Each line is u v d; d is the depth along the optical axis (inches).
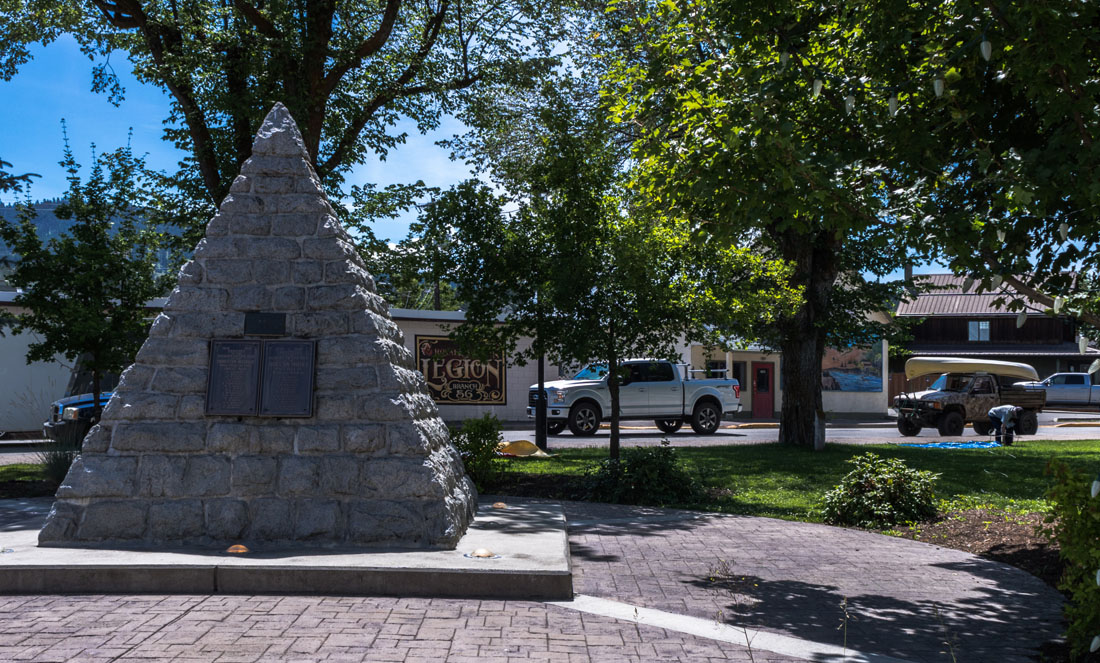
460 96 725.3
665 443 537.0
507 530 335.6
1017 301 223.3
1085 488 207.0
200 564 250.8
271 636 203.9
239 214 313.7
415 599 246.5
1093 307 225.8
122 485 290.8
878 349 1680.6
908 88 250.2
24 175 489.7
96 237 645.3
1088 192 197.5
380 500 291.0
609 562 320.8
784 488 571.2
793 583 295.1
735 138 239.5
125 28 653.3
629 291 530.3
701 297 534.9
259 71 585.0
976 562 342.6
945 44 237.0
